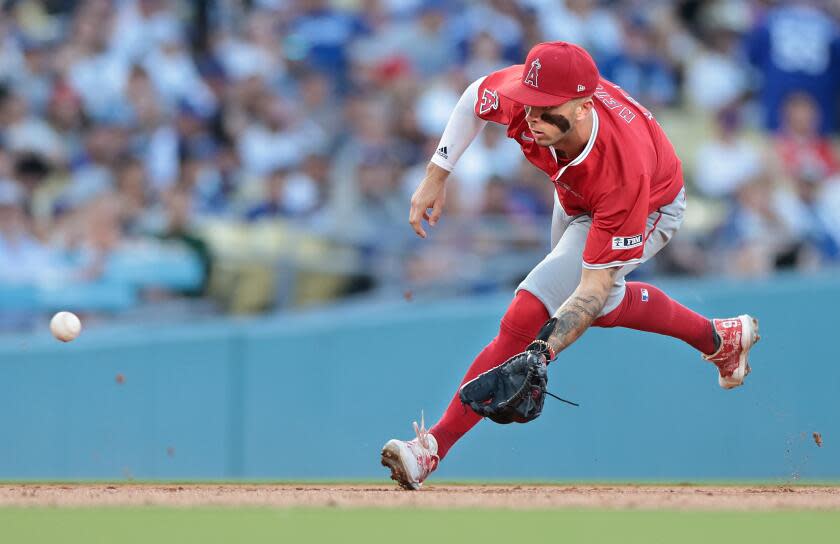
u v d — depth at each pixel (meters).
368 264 29.88
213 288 30.20
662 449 27.11
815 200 35.88
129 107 36.62
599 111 15.16
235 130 36.16
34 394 28.31
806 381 27.14
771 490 18.31
